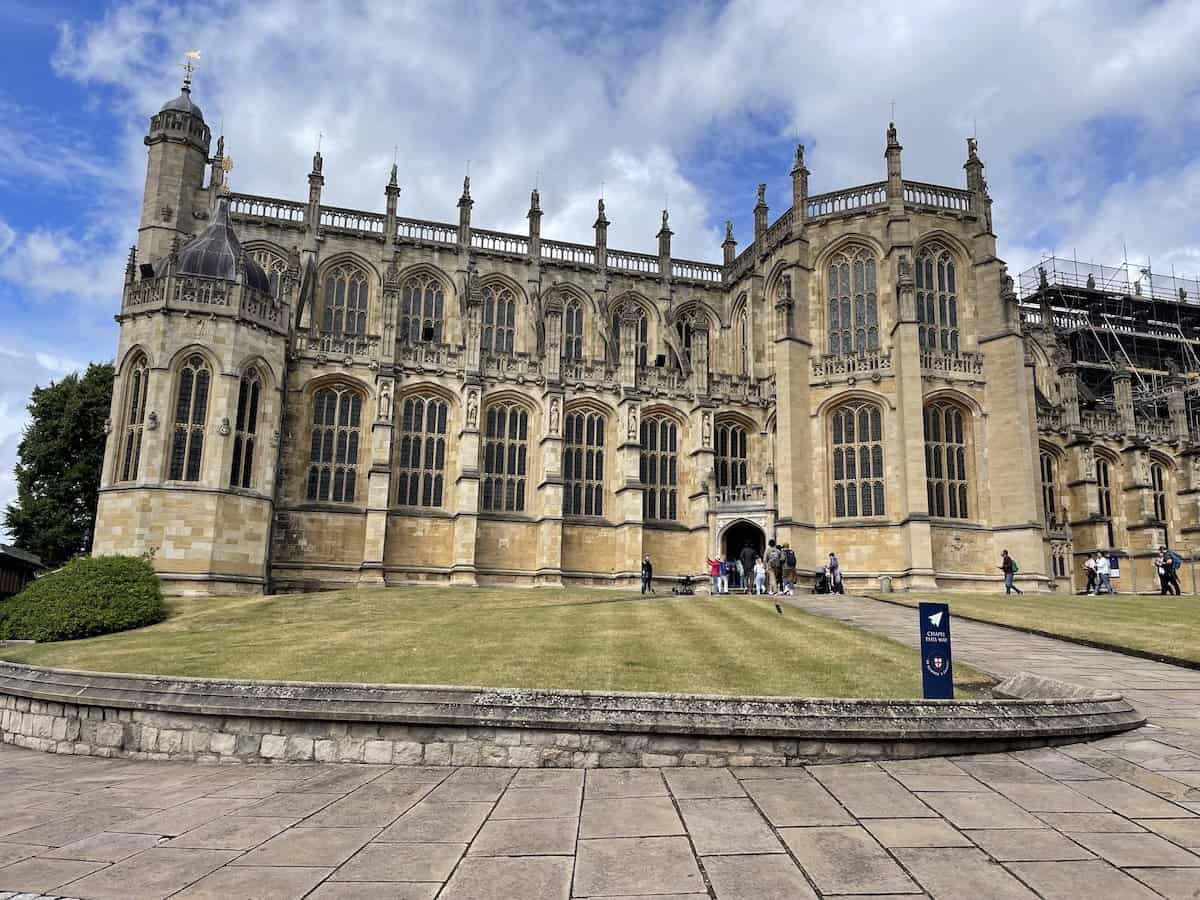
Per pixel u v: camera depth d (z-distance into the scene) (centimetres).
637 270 6656
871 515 5206
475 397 5247
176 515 4134
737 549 5678
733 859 933
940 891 833
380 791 1273
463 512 5069
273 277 5428
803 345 5481
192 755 1580
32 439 5472
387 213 5984
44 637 3162
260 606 3653
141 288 4400
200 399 4322
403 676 1967
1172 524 6512
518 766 1424
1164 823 1038
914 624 2916
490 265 6188
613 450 5634
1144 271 8188
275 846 1007
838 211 5675
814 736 1382
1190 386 7138
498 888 858
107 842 1034
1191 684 1934
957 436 5322
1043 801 1137
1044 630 2752
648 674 1953
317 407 5094
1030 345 6956
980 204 5547
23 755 1711
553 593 4294
